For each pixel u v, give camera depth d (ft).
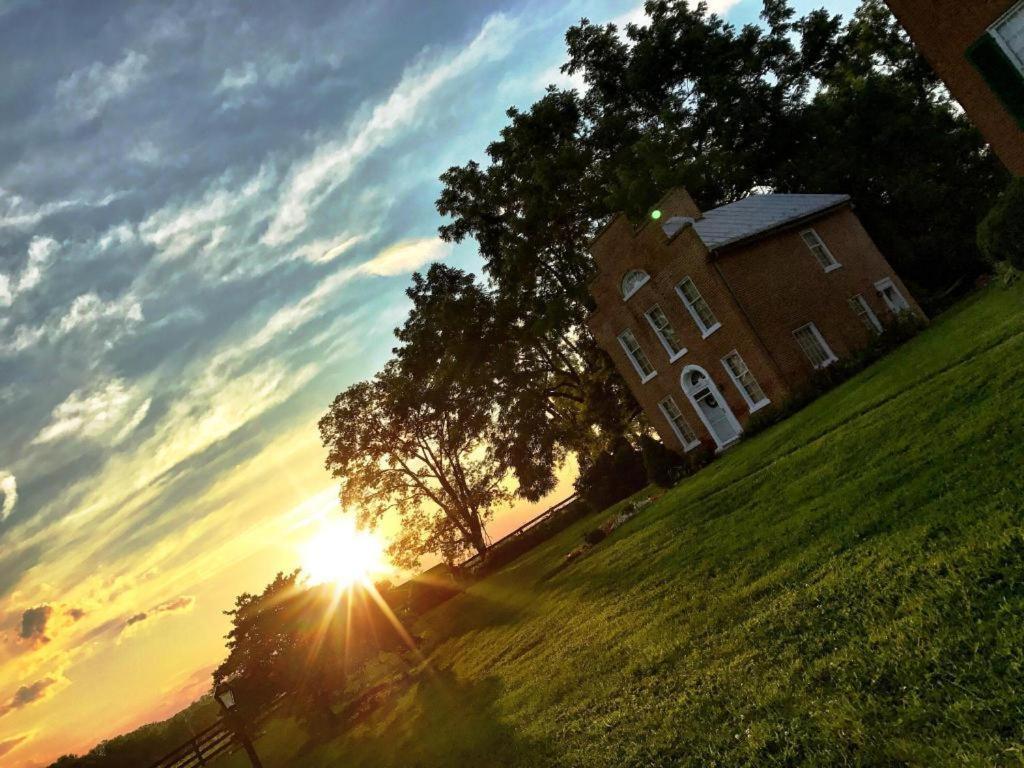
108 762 115.65
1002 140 49.70
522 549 150.41
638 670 27.45
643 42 150.20
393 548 174.70
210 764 89.61
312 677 70.08
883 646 17.65
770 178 144.87
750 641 23.15
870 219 120.88
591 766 21.77
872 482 31.58
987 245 51.62
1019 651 14.29
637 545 57.67
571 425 160.25
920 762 13.21
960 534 20.92
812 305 88.79
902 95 131.95
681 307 91.40
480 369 151.64
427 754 37.42
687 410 96.32
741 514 43.62
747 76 147.95
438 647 79.05
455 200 160.25
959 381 38.65
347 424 172.24
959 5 48.55
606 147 155.84
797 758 15.57
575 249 150.00
